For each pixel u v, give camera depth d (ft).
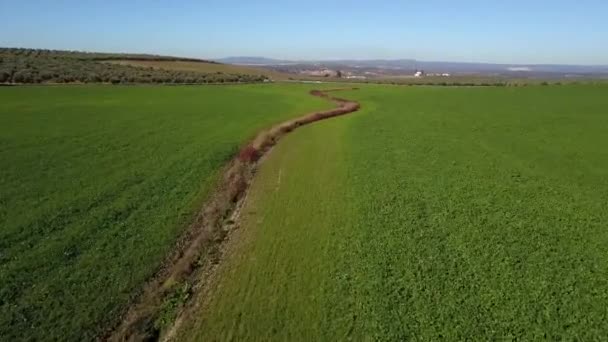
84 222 77.51
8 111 189.98
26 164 110.73
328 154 131.54
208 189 98.89
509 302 54.90
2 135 141.38
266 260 66.49
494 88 373.61
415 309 53.57
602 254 68.13
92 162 115.75
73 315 52.54
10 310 52.75
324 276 61.26
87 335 49.47
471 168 115.34
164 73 456.04
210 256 68.28
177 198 92.27
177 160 121.29
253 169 118.93
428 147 140.15
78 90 284.00
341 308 53.93
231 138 153.48
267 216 84.17
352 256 66.95
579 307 54.24
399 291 57.52
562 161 124.67
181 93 304.50
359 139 152.76
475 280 60.08
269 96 306.76
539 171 113.80
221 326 51.13
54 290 57.06
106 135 149.69
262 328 50.65
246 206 90.38
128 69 444.96
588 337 48.65
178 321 52.49
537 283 59.41
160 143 141.59
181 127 171.94
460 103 272.10
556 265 64.39
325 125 186.50
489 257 66.69
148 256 67.05
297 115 213.87
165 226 77.87
